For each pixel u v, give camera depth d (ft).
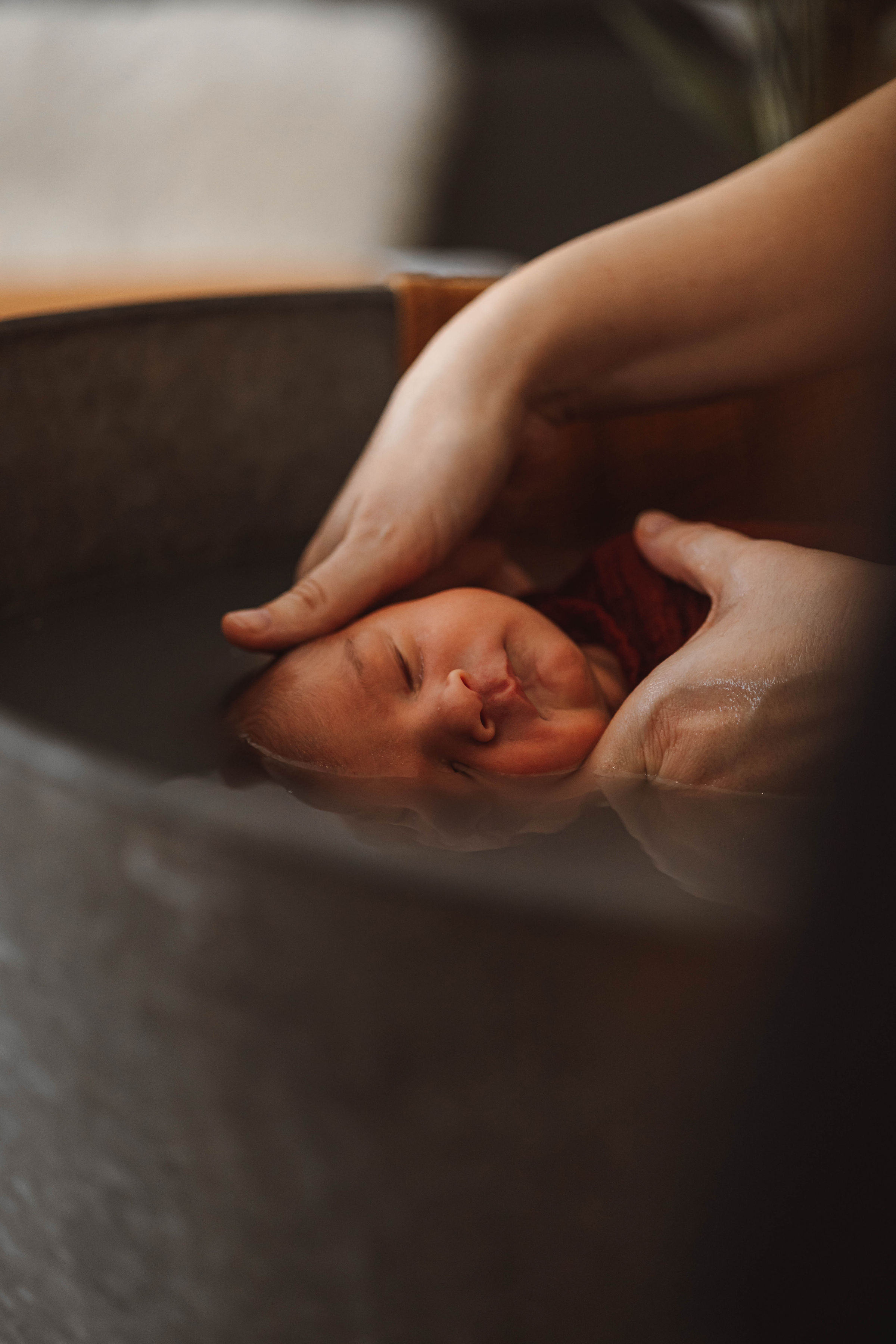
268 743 2.16
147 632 2.58
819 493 2.79
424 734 2.13
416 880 0.89
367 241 9.38
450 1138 1.01
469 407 2.27
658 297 2.25
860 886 0.84
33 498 2.55
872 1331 0.90
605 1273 1.04
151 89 9.61
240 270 6.49
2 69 9.86
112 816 1.01
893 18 3.10
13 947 1.16
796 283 2.23
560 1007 0.91
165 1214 1.18
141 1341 1.29
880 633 0.87
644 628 2.34
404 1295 1.11
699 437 2.99
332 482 3.11
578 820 1.71
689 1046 0.90
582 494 3.08
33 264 7.69
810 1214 0.90
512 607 2.29
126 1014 1.10
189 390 2.80
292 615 2.23
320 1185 1.08
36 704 2.23
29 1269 1.37
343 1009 0.98
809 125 3.15
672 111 9.09
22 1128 1.27
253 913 0.97
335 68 9.35
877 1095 0.86
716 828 1.67
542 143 9.45
